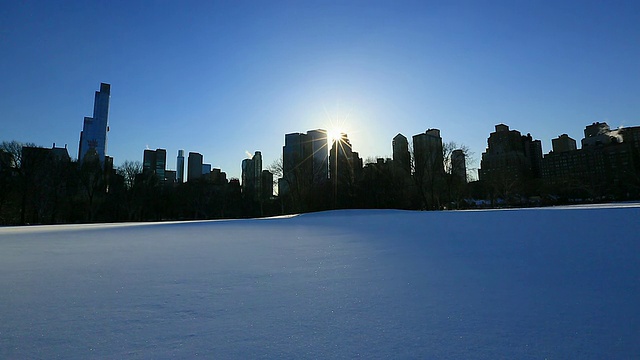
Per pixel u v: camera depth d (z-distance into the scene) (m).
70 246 7.71
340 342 2.32
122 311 3.00
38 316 2.88
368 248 6.55
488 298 3.18
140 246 7.58
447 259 5.14
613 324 2.51
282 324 2.66
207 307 3.09
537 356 2.07
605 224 8.64
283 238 8.88
